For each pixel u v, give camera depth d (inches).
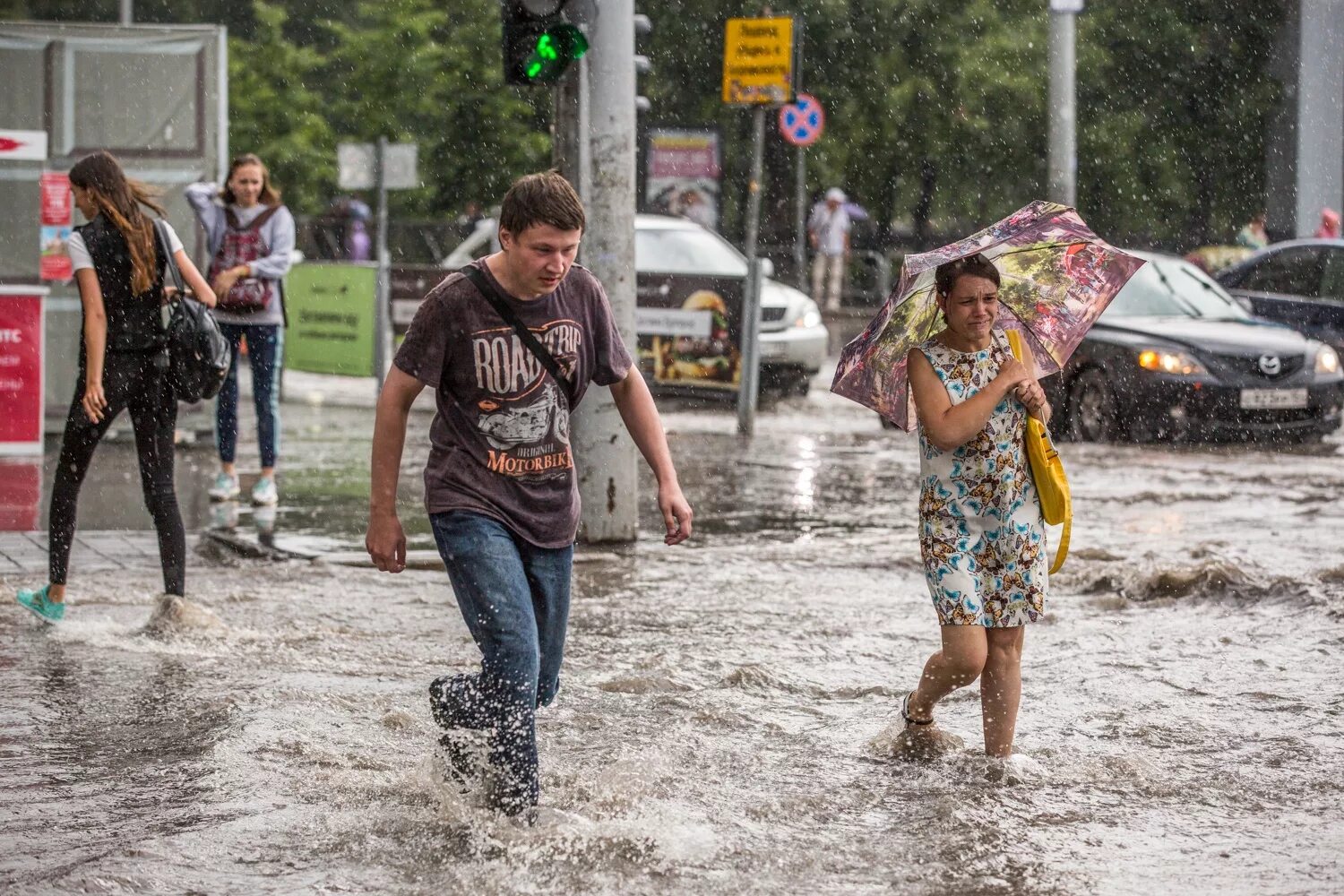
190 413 1357.0
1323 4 2861.7
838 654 641.0
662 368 1560.0
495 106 2758.4
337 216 2854.3
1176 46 2859.3
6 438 1201.4
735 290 1529.3
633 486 895.1
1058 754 498.9
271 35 2898.6
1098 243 478.0
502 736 418.6
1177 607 727.7
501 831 416.2
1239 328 1405.0
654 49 2827.3
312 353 1823.3
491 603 413.7
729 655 636.1
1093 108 2883.9
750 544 903.7
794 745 508.1
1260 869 402.0
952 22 2778.1
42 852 406.0
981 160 2878.9
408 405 418.9
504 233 411.2
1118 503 1052.5
